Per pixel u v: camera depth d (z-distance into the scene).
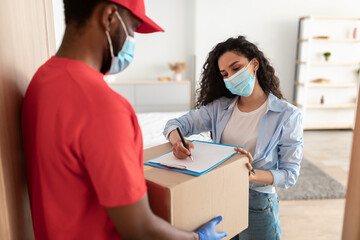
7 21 0.67
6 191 0.66
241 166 0.94
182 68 5.05
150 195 0.76
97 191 0.56
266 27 4.84
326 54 4.63
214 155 0.96
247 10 4.78
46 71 0.64
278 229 1.25
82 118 0.55
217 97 1.36
